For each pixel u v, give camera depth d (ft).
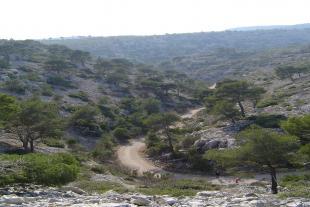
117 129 291.38
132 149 262.26
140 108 367.25
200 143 225.97
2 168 75.36
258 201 56.70
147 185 145.38
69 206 49.44
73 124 283.59
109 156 236.22
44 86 372.38
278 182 141.28
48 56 548.72
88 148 254.47
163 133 269.23
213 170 197.88
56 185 78.84
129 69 593.42
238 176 174.50
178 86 462.19
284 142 126.72
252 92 302.86
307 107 266.57
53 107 218.38
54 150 198.90
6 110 179.22
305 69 468.75
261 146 126.93
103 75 491.31
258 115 271.28
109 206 49.32
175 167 213.46
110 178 151.53
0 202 52.26
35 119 183.42
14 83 347.97
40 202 53.93
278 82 464.24
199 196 73.20
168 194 85.35
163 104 416.67
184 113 396.16
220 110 273.75
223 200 61.26
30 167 77.97
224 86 302.66
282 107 287.69
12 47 549.54
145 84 465.88
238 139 146.92
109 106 360.48
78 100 362.33
